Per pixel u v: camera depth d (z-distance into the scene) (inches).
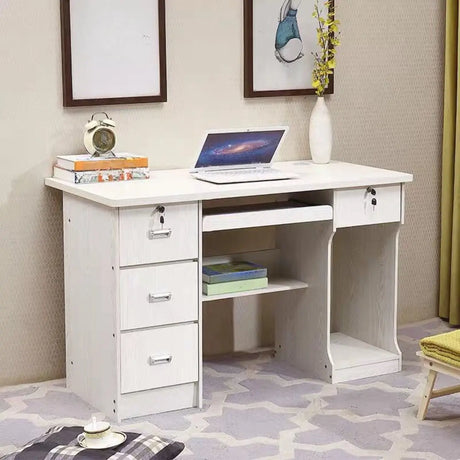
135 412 181.9
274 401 188.1
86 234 184.2
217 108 205.0
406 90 221.0
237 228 193.0
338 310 212.8
